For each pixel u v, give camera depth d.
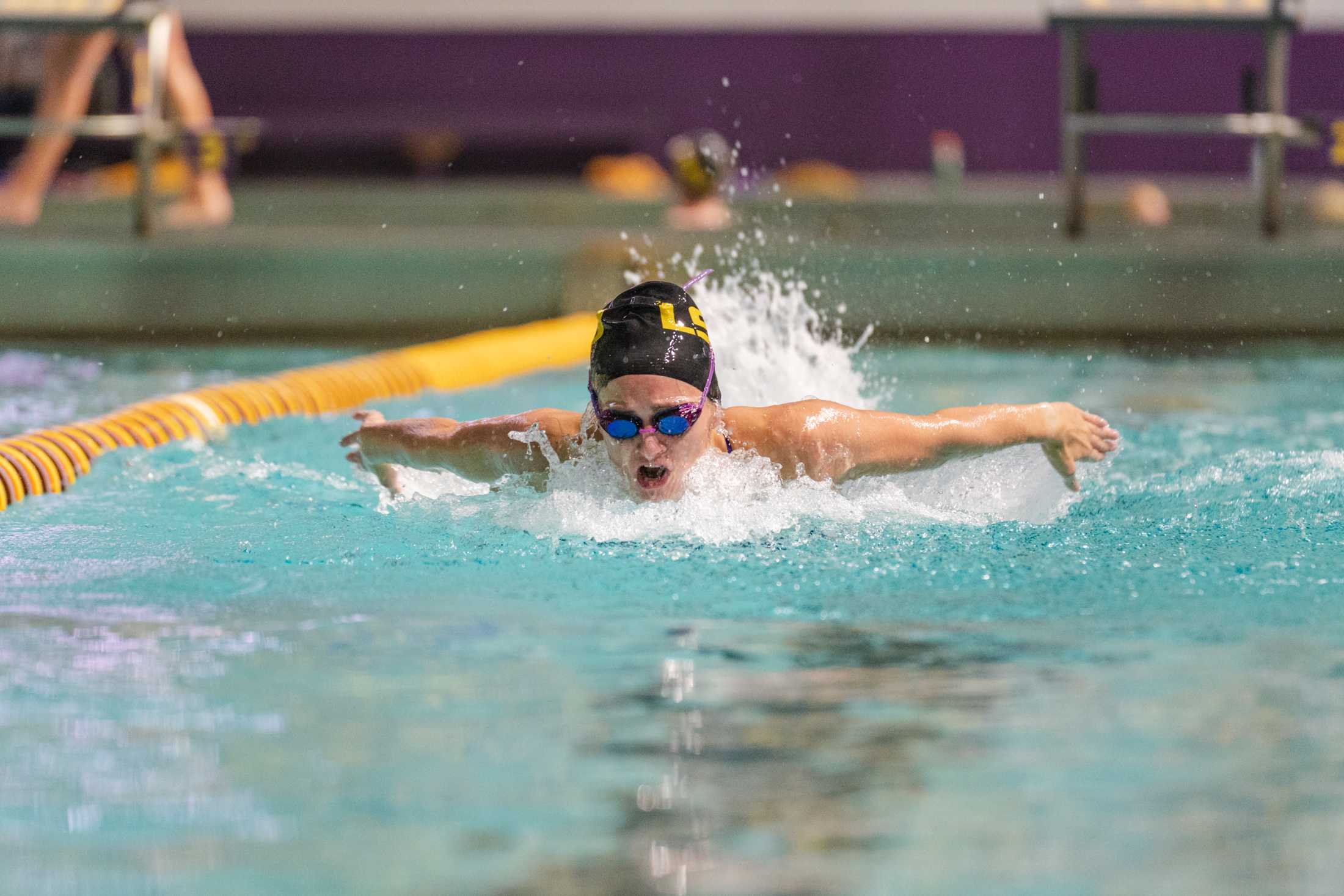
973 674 7.58
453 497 12.11
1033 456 12.45
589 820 5.75
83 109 32.03
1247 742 6.59
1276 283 26.45
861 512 11.21
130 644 8.16
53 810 5.86
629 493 11.12
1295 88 49.94
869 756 6.43
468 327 27.86
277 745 6.56
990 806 5.90
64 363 23.14
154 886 5.21
